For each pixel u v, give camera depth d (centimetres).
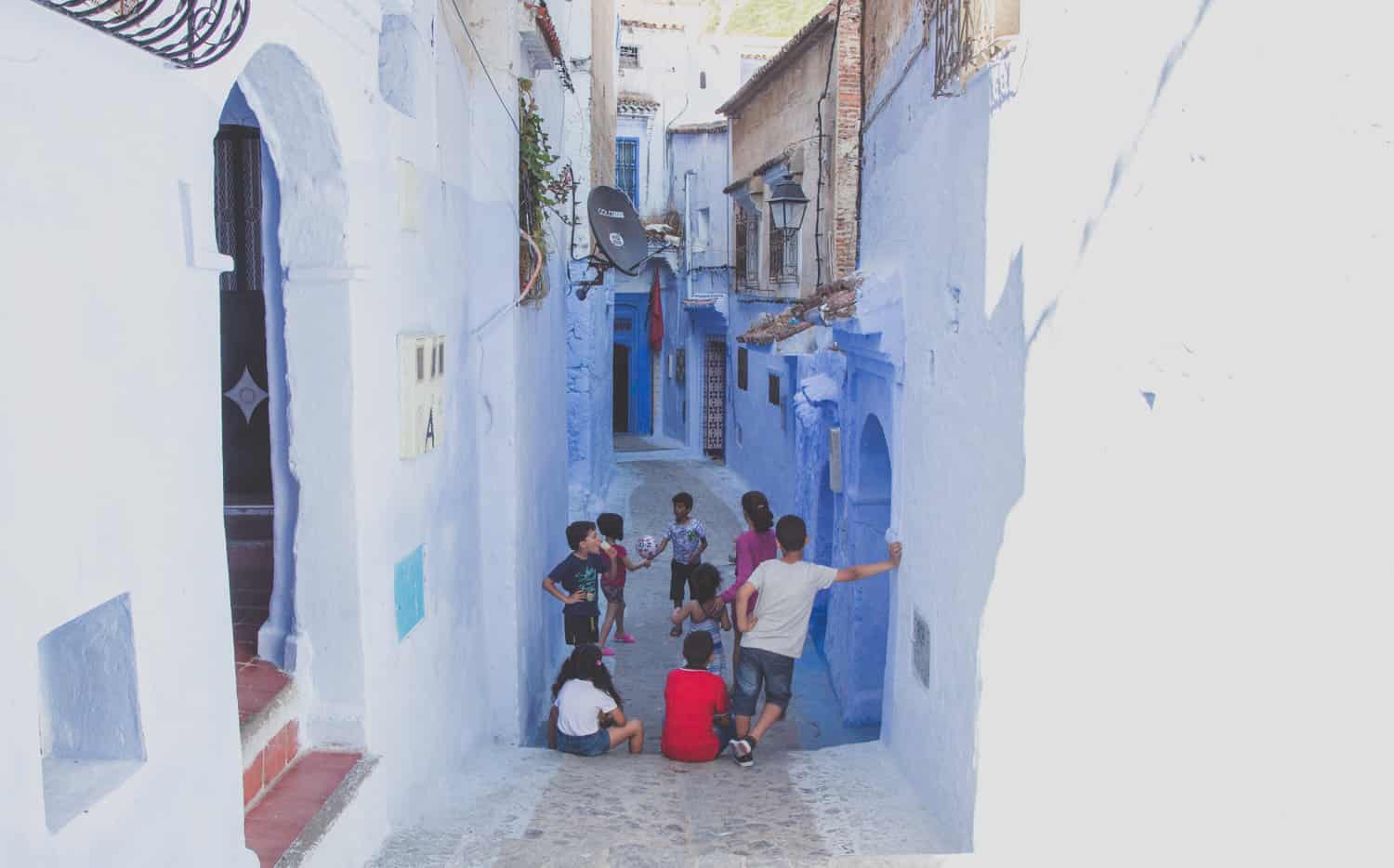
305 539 465
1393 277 212
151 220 291
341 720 468
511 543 720
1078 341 380
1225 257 278
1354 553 224
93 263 266
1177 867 303
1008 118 460
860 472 851
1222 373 280
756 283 1806
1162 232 316
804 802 596
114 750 289
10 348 236
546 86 970
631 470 2194
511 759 669
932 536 584
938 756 562
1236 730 271
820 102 1284
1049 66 410
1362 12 222
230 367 645
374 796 459
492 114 682
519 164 741
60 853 250
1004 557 461
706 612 880
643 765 676
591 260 1010
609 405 2155
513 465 714
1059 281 399
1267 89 259
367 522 472
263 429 647
